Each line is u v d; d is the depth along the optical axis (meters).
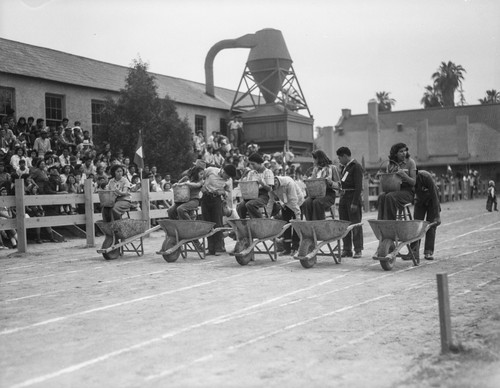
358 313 6.88
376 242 15.70
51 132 21.31
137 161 18.66
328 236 10.88
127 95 25.30
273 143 36.03
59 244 16.41
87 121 27.36
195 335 6.02
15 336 6.15
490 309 6.89
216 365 5.02
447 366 4.82
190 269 10.91
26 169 17.28
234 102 37.03
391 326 6.26
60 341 5.91
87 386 4.56
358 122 71.81
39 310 7.44
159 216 18.52
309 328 6.23
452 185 44.09
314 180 11.84
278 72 36.47
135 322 6.65
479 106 67.94
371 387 4.42
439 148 64.69
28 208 16.77
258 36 37.03
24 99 24.41
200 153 26.09
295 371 4.83
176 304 7.61
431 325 6.26
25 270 11.23
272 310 7.14
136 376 4.77
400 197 10.98
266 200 12.65
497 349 5.24
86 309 7.44
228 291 8.48
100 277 10.14
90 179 15.69
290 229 12.73
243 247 11.45
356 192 12.09
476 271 9.91
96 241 17.22
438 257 11.91
